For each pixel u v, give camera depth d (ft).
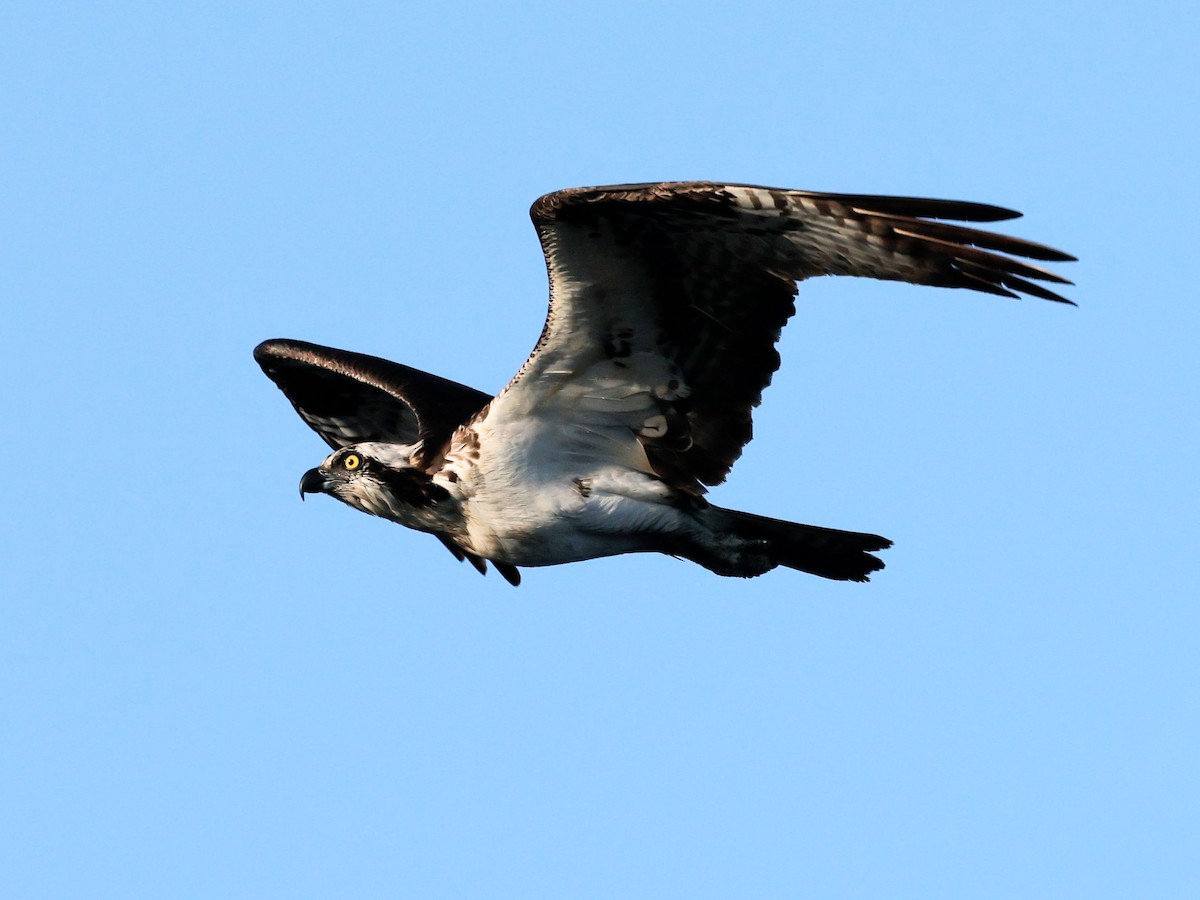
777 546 48.14
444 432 48.98
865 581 48.55
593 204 39.45
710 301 42.32
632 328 43.29
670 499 46.34
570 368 44.60
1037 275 37.04
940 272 37.96
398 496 48.47
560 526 46.57
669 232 40.29
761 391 43.80
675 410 44.86
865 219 37.88
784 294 41.68
